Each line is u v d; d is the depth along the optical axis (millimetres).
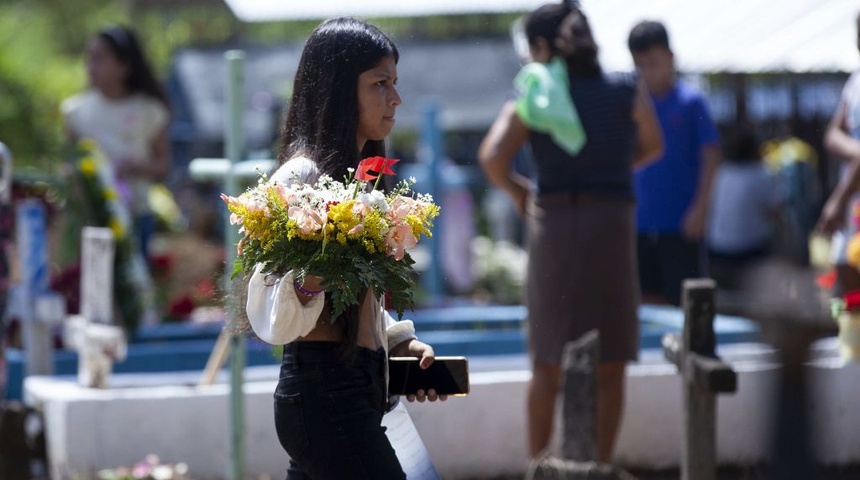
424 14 18828
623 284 8609
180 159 23969
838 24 17609
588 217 8562
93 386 9531
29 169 19969
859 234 10414
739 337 11008
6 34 23047
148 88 13789
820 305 11594
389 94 5496
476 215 22281
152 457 8883
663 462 9711
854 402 9227
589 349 8031
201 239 17859
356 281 4992
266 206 5059
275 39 26375
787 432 8680
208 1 26500
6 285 9773
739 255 20125
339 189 5086
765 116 22906
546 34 8672
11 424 9602
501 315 13812
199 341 12750
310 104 5469
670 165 11414
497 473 9539
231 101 8656
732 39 17672
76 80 23359
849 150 10867
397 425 5637
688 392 7609
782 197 22625
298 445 5250
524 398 9586
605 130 8555
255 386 9398
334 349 5234
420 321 13633
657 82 11375
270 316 5098
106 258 9594
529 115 8617
